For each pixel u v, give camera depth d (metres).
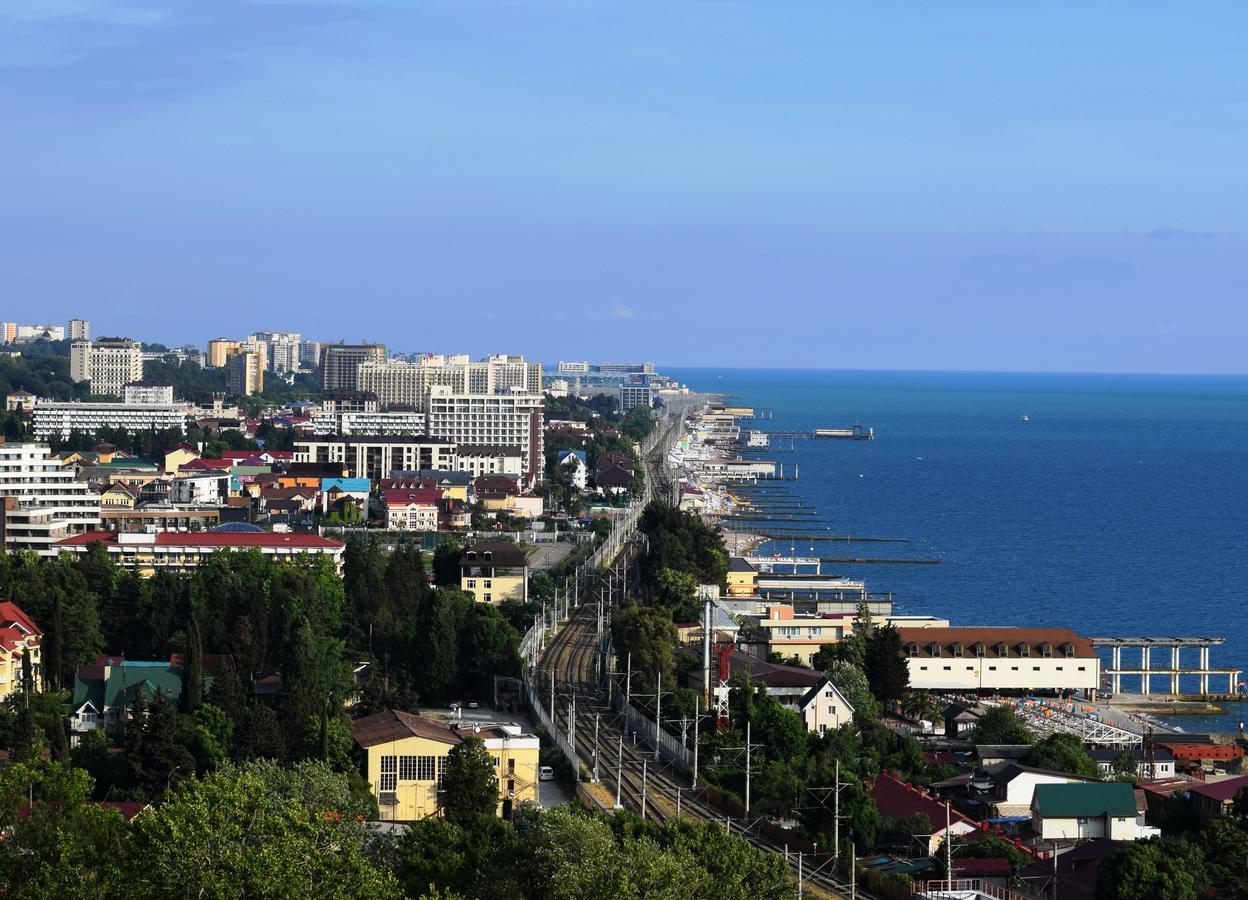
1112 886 190.62
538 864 170.88
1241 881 186.12
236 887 141.12
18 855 155.75
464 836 191.38
